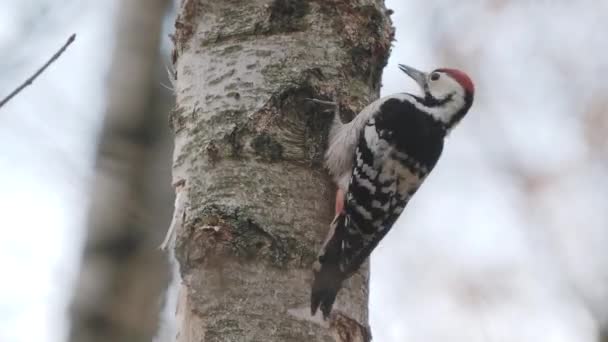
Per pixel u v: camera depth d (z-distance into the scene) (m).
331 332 9.64
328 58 10.66
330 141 10.45
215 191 9.77
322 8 10.77
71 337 11.55
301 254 9.62
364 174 10.84
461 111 12.69
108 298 11.75
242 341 9.15
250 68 10.30
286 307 9.34
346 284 10.03
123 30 13.66
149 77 13.37
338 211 10.25
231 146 9.91
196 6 10.73
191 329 9.35
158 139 12.91
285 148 10.02
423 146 11.81
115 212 11.96
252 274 9.37
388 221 11.18
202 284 9.38
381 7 11.29
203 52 10.53
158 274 12.03
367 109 11.04
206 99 10.27
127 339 11.66
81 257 11.88
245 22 10.52
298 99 10.28
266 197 9.76
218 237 9.42
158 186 12.50
